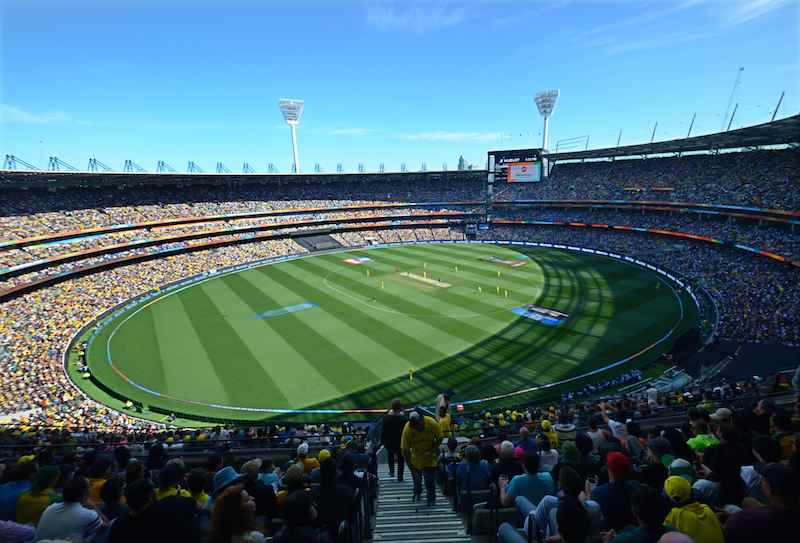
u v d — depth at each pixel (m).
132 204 77.31
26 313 46.41
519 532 5.93
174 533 4.58
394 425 11.50
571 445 7.71
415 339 39.75
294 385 32.28
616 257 70.75
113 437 21.77
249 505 4.38
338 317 46.69
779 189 61.81
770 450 6.08
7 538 5.36
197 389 32.19
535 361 34.66
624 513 5.43
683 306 46.00
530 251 80.88
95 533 5.73
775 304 40.19
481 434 18.48
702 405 15.38
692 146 78.06
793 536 3.77
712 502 5.80
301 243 88.56
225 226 83.31
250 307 51.47
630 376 31.14
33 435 21.70
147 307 52.84
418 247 90.12
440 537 7.98
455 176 113.62
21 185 65.75
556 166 104.19
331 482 6.50
